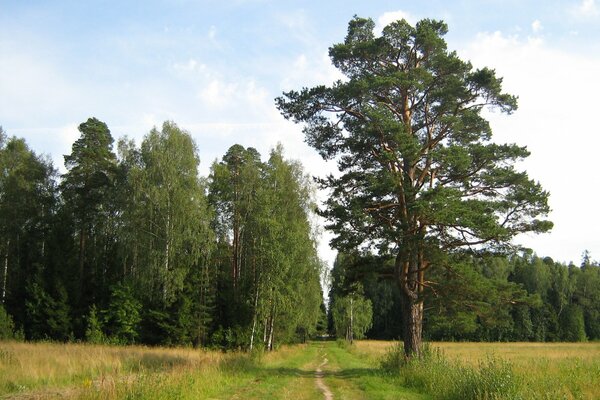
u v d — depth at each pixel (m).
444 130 23.38
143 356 26.58
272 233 37.09
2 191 44.78
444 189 20.16
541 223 21.73
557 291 94.88
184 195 40.19
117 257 44.06
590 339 94.88
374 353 42.09
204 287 42.56
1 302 42.97
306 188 41.59
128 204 40.69
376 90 22.34
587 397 12.87
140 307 40.09
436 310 24.20
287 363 29.91
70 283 43.50
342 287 25.53
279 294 37.91
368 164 22.78
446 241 22.03
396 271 22.86
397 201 22.73
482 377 13.27
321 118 23.80
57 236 44.81
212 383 16.59
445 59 22.27
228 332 40.16
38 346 30.20
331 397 15.20
